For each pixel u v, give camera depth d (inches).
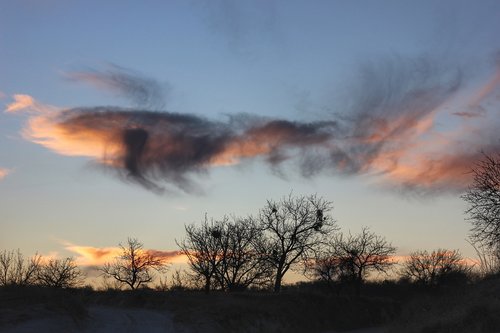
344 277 2682.1
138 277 2837.1
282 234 2640.3
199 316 1558.8
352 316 2080.5
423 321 1177.4
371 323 2102.6
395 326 1363.2
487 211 1492.4
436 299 1409.9
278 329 1609.3
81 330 1072.8
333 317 1995.6
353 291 2854.3
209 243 2472.9
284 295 2021.4
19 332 911.7
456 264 2802.7
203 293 2012.8
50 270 2353.6
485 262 1453.0
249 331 1501.0
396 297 2797.7
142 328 1272.1
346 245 2684.5
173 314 1601.9
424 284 2797.7
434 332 1029.8
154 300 1822.1
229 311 1648.6
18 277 2129.7
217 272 2471.7
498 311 957.8
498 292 1109.1
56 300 1188.5
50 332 968.9
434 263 2849.4
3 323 945.5
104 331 1130.7
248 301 1846.7
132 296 1891.0
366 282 2984.7
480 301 1061.1
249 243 2596.0
